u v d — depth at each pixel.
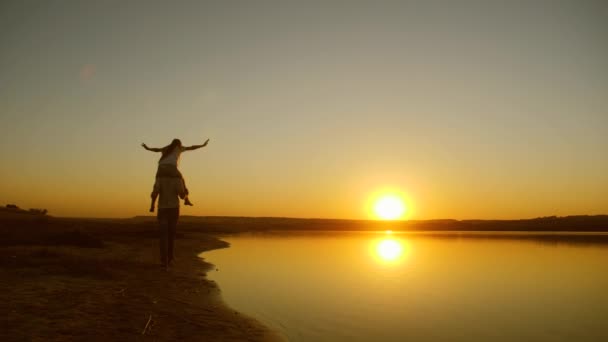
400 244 27.91
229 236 39.94
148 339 5.69
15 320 6.06
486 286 10.71
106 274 10.52
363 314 7.68
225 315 7.36
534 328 6.76
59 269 10.62
